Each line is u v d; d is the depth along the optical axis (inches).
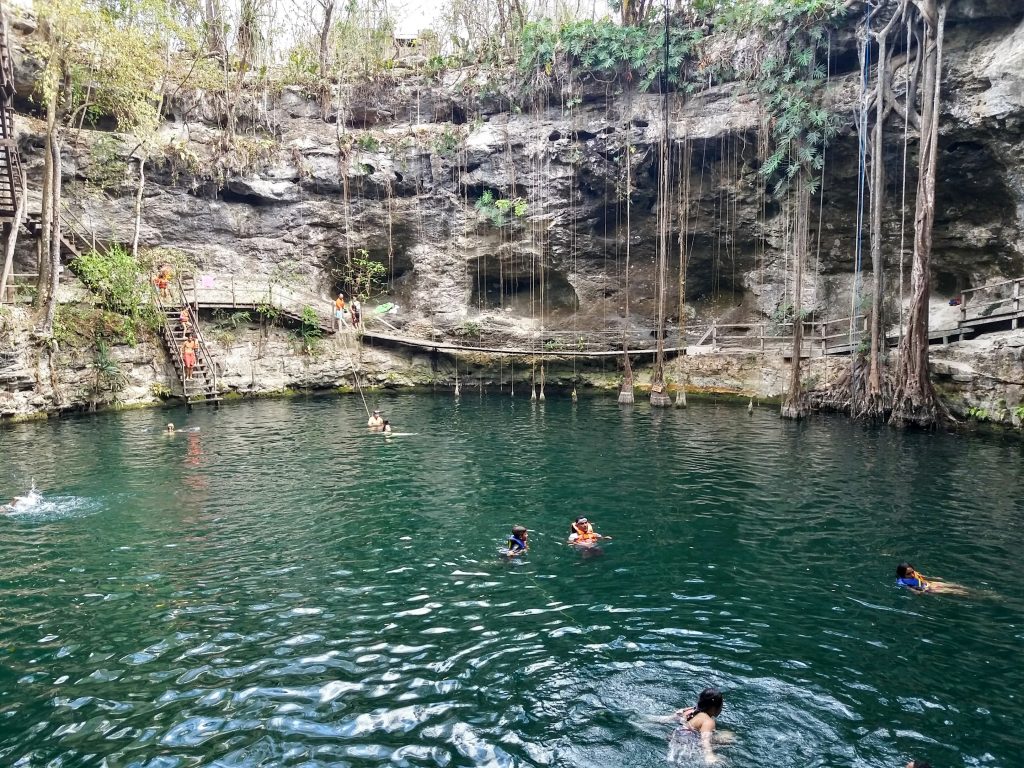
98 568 386.0
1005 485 557.3
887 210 1047.6
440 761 215.5
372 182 1290.6
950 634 304.3
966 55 878.4
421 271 1347.2
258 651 290.4
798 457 671.8
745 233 1207.6
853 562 395.2
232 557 404.8
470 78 1294.3
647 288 1334.9
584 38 1175.6
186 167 1199.6
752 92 1067.9
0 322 855.1
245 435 803.4
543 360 1305.4
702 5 1114.7
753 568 386.0
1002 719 238.7
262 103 1306.6
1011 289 960.3
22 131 1031.6
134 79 1056.8
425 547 422.6
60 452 699.4
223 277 1238.3
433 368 1316.4
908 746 222.7
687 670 272.1
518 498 534.9
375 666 277.4
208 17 1333.7
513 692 256.5
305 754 219.8
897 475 594.9
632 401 1077.8
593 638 301.0
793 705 246.1
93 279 995.9
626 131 1174.3
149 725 235.9
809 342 1096.8
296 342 1215.6
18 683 263.7
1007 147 872.9
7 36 959.6
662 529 456.8
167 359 1074.7
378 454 701.3
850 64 1010.1
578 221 1277.1
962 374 805.9
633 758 215.0
